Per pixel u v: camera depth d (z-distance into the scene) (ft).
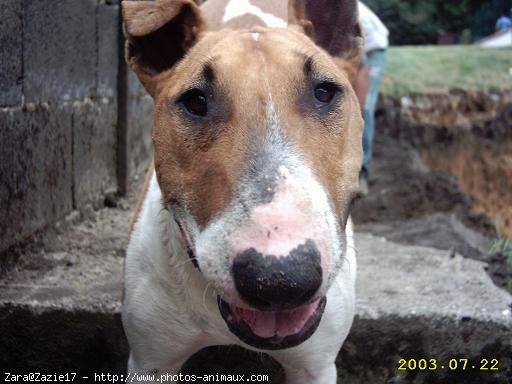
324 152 1.31
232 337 1.62
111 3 3.02
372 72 3.53
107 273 2.20
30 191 2.30
